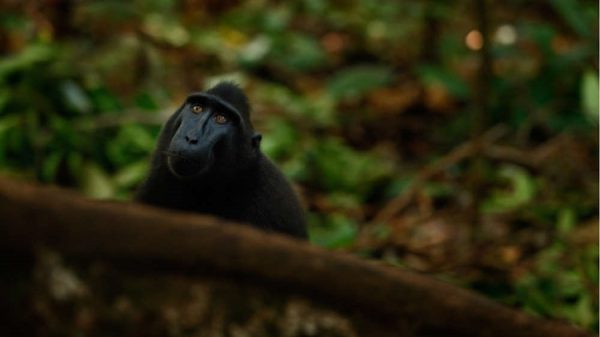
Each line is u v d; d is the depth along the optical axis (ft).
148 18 43.96
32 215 8.38
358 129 40.60
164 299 8.49
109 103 34.24
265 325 8.54
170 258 8.43
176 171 17.85
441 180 34.88
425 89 42.50
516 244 29.73
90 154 32.73
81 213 8.41
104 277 8.45
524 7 48.29
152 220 8.43
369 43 46.50
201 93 18.63
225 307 8.52
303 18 48.85
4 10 37.58
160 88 36.55
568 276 28.40
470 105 39.81
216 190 18.92
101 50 36.37
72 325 8.52
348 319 8.63
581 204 32.89
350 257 8.71
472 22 39.73
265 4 49.03
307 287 8.53
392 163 38.24
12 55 36.29
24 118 32.45
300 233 20.36
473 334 8.74
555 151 34.35
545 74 39.70
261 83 40.93
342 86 38.52
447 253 28.17
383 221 29.94
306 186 34.47
